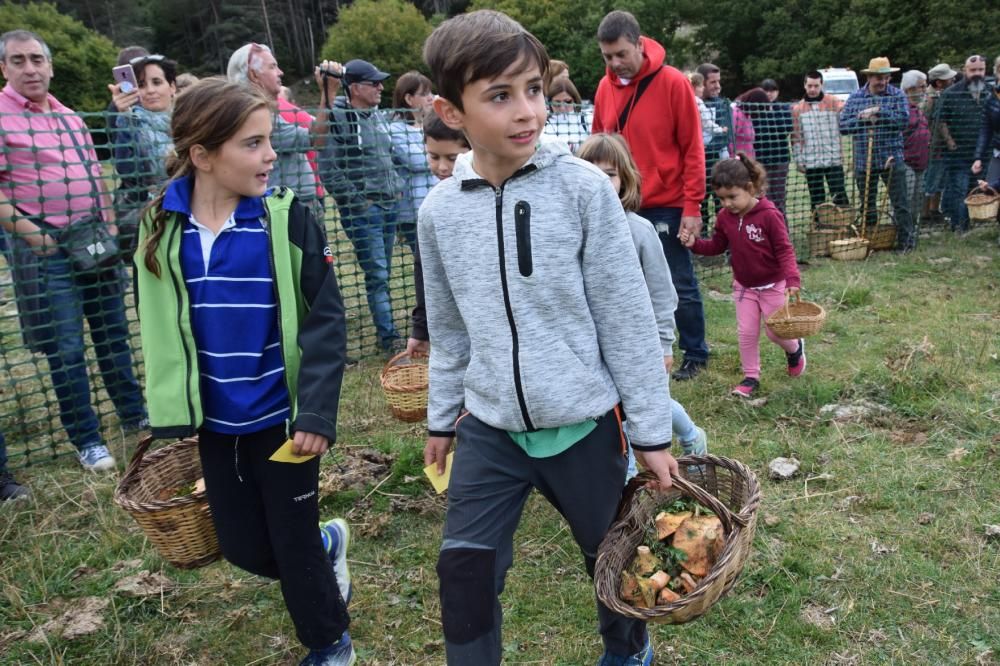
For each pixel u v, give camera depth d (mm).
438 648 2621
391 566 3074
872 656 2441
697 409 4352
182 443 2836
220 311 2104
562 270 1803
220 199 2129
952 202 8992
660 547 2133
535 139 1758
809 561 2900
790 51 41406
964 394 4242
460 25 1709
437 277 2037
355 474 3715
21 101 3994
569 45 50250
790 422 4148
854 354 5090
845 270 7336
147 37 68438
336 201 5449
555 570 2967
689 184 4574
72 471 3982
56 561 3154
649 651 2324
